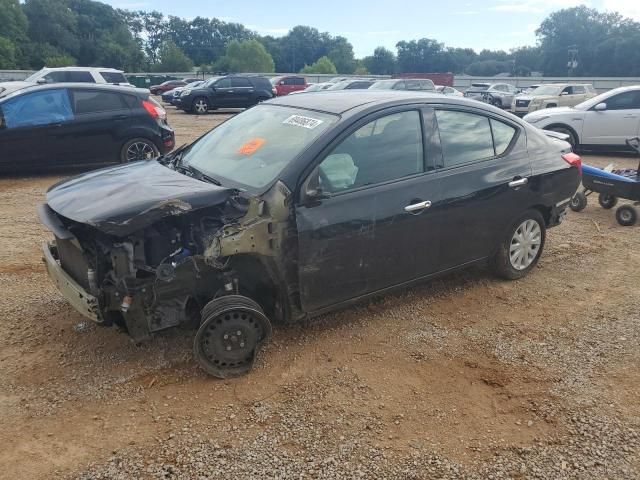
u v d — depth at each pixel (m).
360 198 3.83
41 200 8.28
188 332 4.09
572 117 12.62
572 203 7.97
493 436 3.06
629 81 53.94
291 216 3.55
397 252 4.09
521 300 4.79
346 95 4.52
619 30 99.50
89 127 9.99
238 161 4.04
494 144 4.71
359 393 3.42
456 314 4.50
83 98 10.05
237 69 99.75
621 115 12.29
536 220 5.15
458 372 3.67
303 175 3.62
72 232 3.48
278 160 3.77
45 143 9.73
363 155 3.92
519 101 25.00
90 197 3.51
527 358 3.85
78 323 4.24
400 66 131.25
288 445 2.96
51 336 4.05
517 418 3.21
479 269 5.44
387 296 4.79
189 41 135.88
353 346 3.97
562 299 4.82
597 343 4.05
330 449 2.93
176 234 3.54
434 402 3.35
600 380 3.59
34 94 9.72
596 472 2.79
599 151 13.28
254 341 3.58
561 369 3.71
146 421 3.14
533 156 4.93
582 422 3.17
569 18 103.62
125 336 4.04
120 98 10.34
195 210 3.45
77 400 3.32
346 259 3.84
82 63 99.62
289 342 4.00
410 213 4.06
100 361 3.74
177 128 18.19
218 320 3.46
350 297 3.99
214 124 20.02
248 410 3.24
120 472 2.75
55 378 3.54
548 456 2.90
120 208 3.19
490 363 3.78
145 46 133.50
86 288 3.50
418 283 4.42
